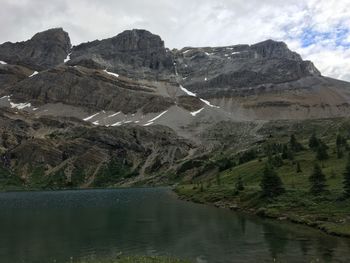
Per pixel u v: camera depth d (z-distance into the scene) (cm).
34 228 9350
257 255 5697
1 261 5906
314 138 19725
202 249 6316
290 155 17862
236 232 7812
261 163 19400
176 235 7806
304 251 5819
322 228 7569
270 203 10631
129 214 11950
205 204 14312
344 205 8600
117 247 6762
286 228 7981
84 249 6662
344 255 5488
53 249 6731
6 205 17025
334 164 14625
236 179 18138
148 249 6500
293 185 12244
